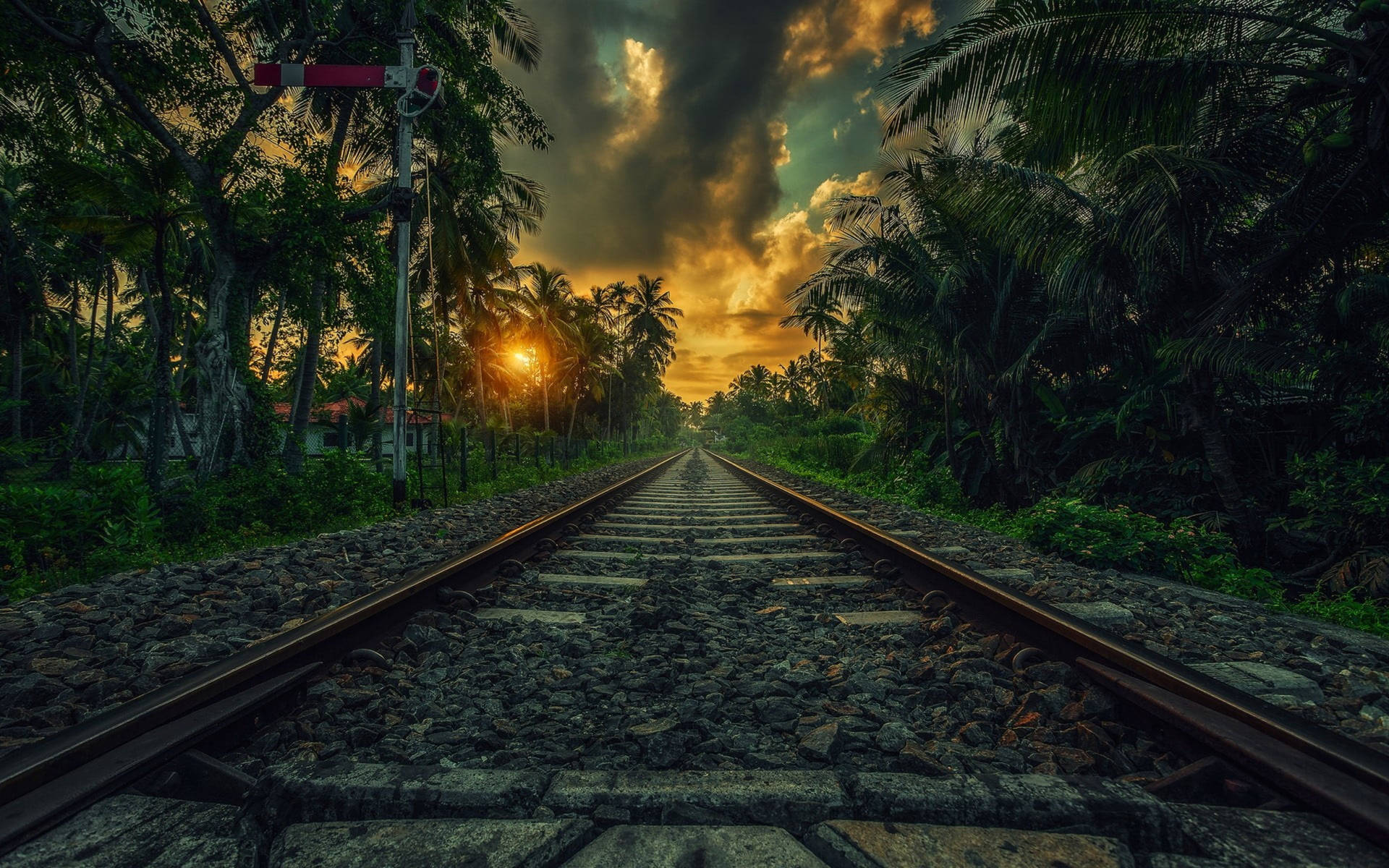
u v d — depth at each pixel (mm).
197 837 1207
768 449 31344
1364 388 6520
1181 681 1709
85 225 7477
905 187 9773
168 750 1438
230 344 8938
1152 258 6434
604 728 1826
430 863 1119
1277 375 6969
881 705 1981
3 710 1909
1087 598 3328
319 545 4750
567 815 1302
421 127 12148
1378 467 6180
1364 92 5152
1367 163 5438
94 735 1374
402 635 2660
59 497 4266
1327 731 1439
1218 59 5699
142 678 2109
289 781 1339
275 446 9281
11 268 17516
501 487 11484
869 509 7609
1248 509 7508
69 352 23344
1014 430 9922
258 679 1873
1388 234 5895
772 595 3555
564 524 5840
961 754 1623
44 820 1180
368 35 11125
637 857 1150
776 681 2146
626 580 3816
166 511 5996
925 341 10422
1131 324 8188
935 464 12648
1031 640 2424
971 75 6219
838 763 1591
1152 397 8367
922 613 3113
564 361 33250
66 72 8273
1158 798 1422
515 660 2424
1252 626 2975
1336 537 6656
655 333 47875
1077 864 1119
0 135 8344
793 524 6484
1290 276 6340
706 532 5938
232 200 8797
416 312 16172
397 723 1886
